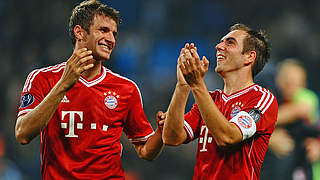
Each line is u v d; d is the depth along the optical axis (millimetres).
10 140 37688
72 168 13430
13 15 55656
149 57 52750
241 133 12484
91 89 13828
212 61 52656
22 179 35500
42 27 54312
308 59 51625
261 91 13500
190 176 37250
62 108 13625
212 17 57500
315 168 22938
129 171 35844
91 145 13562
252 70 13984
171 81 46875
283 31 53875
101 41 13648
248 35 13852
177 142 13625
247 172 12984
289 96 24156
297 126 23156
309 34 54812
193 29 56219
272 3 57656
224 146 12469
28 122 12484
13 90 47031
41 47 52562
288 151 22359
